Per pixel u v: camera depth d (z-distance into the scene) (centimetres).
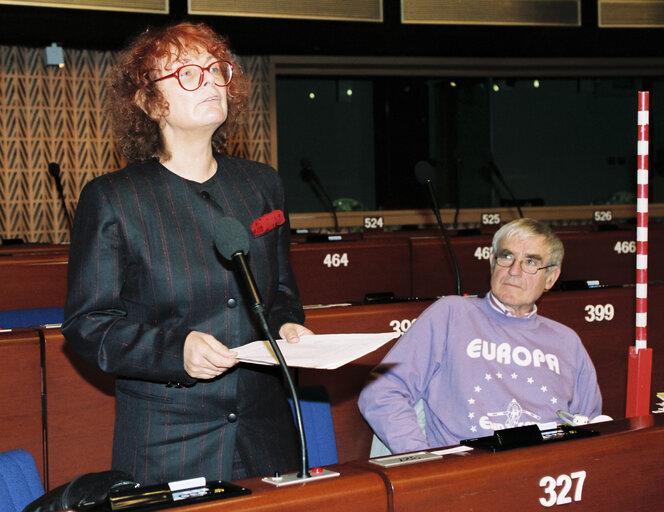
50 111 868
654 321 270
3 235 857
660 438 119
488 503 104
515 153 1066
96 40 760
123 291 147
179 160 152
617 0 802
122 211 142
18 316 294
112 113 155
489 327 213
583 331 261
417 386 211
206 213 149
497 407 206
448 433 207
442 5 762
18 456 143
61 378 202
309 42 790
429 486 100
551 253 214
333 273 479
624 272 553
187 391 144
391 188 1035
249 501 92
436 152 1045
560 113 1071
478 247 509
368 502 97
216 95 148
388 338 136
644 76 1079
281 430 153
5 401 196
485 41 803
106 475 120
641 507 117
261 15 713
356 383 230
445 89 1039
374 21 745
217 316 147
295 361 125
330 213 1000
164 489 95
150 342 138
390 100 1025
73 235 146
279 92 992
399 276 493
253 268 150
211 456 144
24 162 864
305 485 96
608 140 1084
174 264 144
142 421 144
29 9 656
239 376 147
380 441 208
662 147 1092
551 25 788
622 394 267
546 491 108
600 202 1088
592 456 112
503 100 1058
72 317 142
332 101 1009
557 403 210
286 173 1003
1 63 846
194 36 148
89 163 884
